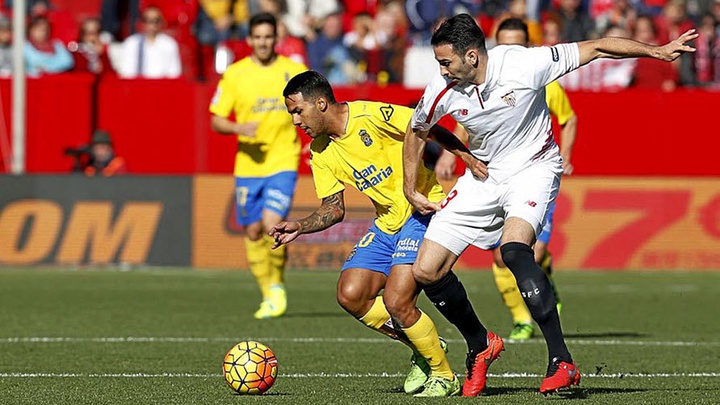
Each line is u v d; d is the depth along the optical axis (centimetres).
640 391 2519
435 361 2444
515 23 3397
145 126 6550
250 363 2436
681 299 4931
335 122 2512
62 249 6056
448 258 2406
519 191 2367
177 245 6097
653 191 6200
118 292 5038
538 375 2822
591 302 4806
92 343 3412
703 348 3391
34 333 3662
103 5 7488
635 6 7650
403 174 2438
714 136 6544
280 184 4150
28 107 6556
